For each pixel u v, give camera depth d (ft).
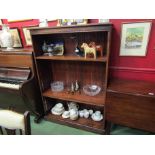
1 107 8.72
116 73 6.05
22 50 6.44
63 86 7.20
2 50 6.79
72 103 7.30
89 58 5.22
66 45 6.27
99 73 6.28
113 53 5.76
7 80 6.64
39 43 6.17
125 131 6.25
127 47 5.49
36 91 6.78
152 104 4.50
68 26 4.82
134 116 4.93
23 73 6.45
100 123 6.51
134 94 4.64
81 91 6.71
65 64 6.78
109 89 5.03
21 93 5.87
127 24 5.17
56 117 7.10
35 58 6.01
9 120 3.25
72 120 6.81
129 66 5.76
